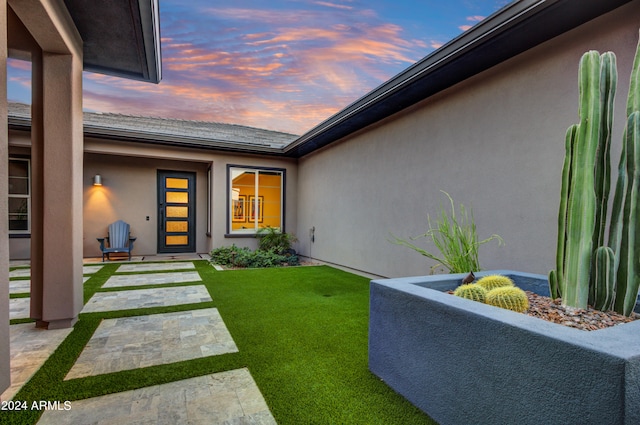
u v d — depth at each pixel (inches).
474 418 56.7
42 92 117.4
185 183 351.6
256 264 270.8
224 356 94.0
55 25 103.0
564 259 77.1
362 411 68.1
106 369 85.6
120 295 166.6
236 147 304.2
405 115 191.6
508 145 132.7
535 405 47.4
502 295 71.9
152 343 103.4
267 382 79.5
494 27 113.2
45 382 78.4
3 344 64.6
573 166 74.6
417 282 87.9
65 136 119.5
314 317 131.3
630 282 66.6
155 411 67.2
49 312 115.3
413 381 70.9
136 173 327.0
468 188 150.5
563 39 114.3
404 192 191.8
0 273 64.4
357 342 105.0
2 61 65.3
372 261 219.5
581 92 73.1
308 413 67.1
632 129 65.8
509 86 132.6
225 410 67.9
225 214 317.1
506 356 51.7
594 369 40.8
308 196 320.8
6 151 66.4
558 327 49.3
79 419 64.2
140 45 141.0
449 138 161.3
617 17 100.7
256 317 131.0
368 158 226.1
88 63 156.9
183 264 274.4
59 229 117.8
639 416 38.8
